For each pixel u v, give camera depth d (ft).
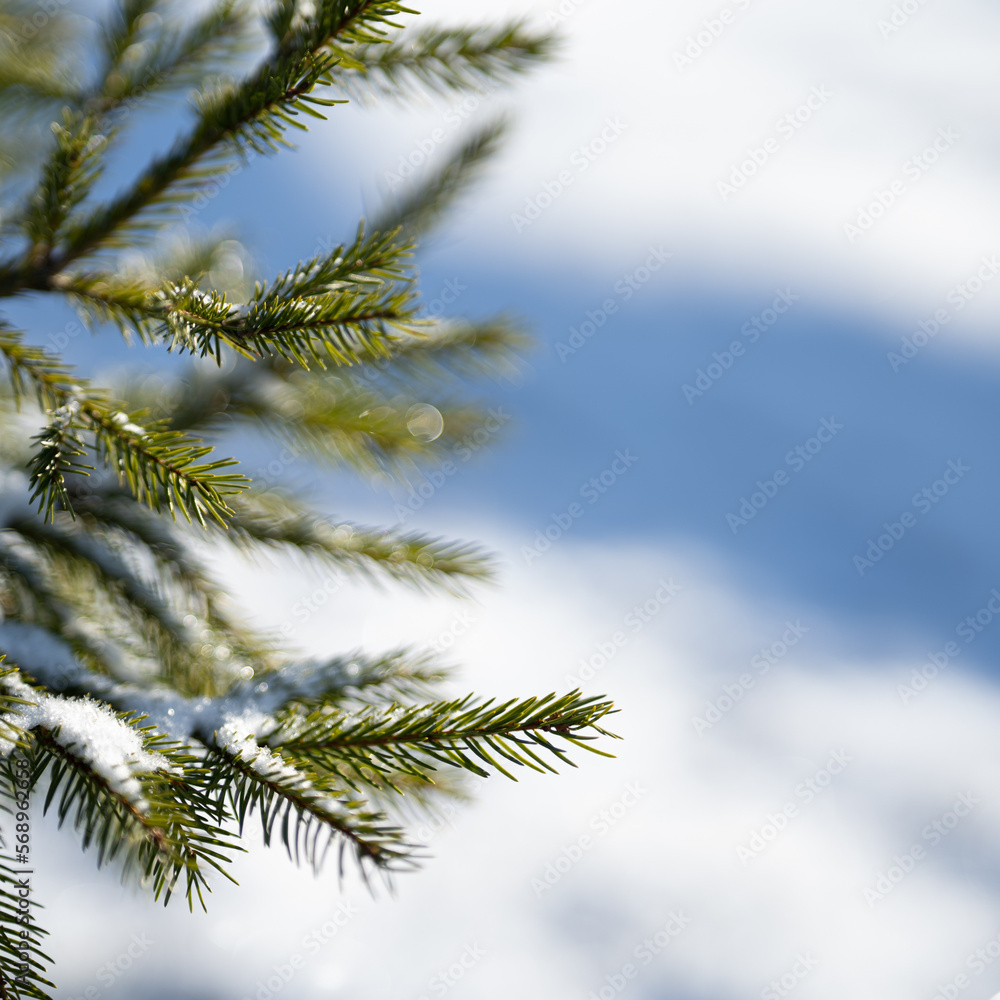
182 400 7.08
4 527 5.58
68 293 3.92
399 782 4.49
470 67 3.96
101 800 3.07
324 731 3.40
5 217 4.21
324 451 7.09
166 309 3.64
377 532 6.31
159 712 3.59
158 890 2.98
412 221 6.53
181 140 3.93
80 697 3.56
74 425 3.54
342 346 3.43
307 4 3.58
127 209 4.06
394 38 3.61
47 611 5.30
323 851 3.04
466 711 3.33
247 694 3.87
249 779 3.26
